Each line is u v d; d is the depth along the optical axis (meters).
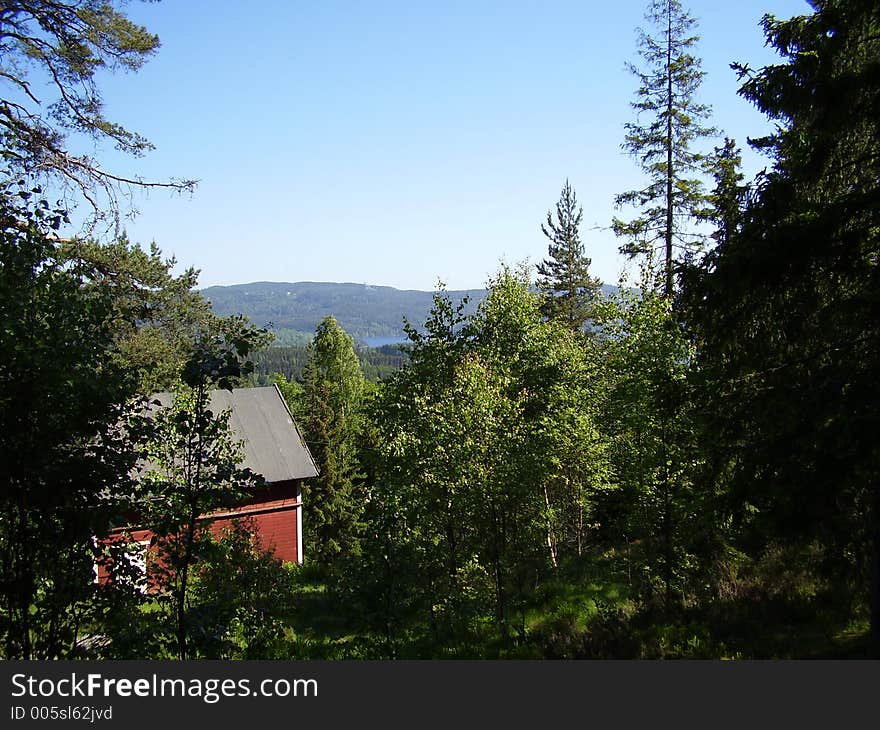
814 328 8.35
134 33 13.98
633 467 13.12
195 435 6.65
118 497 6.44
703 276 8.92
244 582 10.49
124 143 14.45
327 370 48.06
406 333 18.05
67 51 13.47
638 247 24.09
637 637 10.47
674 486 12.28
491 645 12.52
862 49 8.38
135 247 18.36
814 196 8.57
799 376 8.18
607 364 14.25
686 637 10.12
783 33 8.88
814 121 8.37
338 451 35.41
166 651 6.77
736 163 24.39
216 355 6.64
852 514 7.98
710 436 9.47
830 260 7.77
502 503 12.98
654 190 24.25
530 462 12.82
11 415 5.62
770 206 8.32
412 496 12.91
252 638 8.73
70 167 12.78
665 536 12.58
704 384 9.46
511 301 20.08
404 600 10.83
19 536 5.92
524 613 14.16
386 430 16.42
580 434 16.52
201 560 7.58
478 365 16.09
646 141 24.36
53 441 5.88
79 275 6.73
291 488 28.28
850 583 9.77
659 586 12.84
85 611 6.42
